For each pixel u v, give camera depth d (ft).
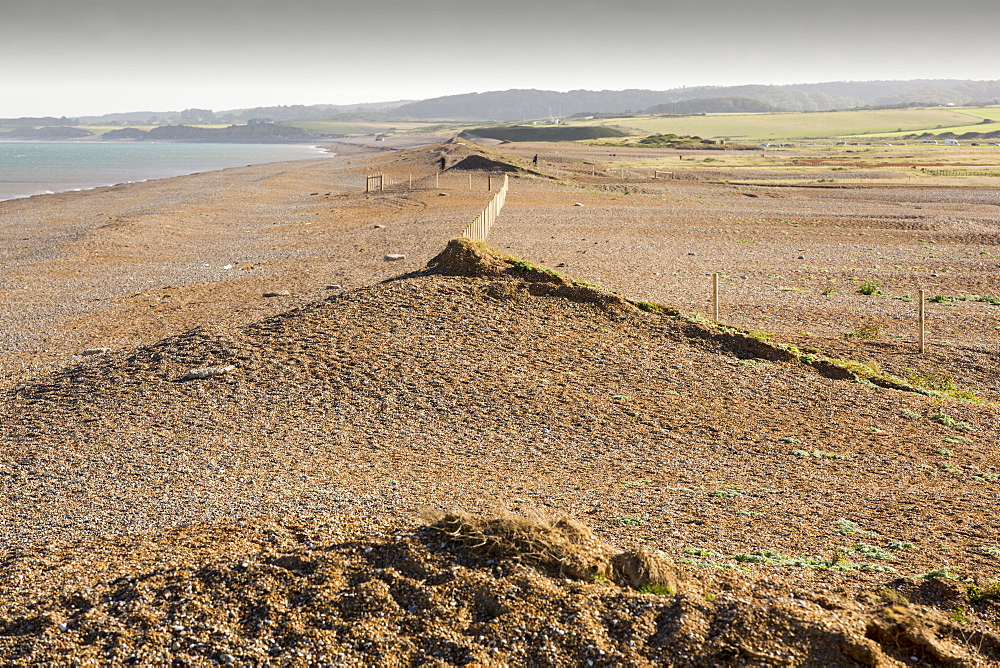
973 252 148.77
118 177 465.88
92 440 55.36
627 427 58.23
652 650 26.37
